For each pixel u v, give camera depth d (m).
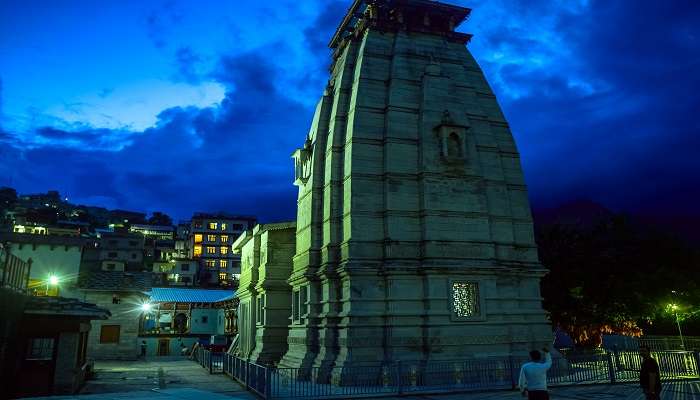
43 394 22.02
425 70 31.59
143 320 66.69
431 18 35.16
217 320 72.00
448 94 31.44
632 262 45.12
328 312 28.44
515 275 29.77
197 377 31.56
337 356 27.27
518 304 29.48
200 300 70.81
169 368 38.66
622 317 45.25
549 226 49.25
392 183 29.02
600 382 24.55
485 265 28.66
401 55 32.22
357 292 27.30
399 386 22.05
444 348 26.75
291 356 31.81
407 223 28.73
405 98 30.94
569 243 47.09
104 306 48.09
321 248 30.81
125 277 50.25
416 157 29.98
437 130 30.33
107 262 76.50
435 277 27.70
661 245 46.16
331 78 37.53
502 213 30.94
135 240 100.50
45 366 22.39
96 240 99.69
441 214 28.89
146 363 44.56
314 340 29.58
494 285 28.77
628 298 43.00
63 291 47.53
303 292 32.34
